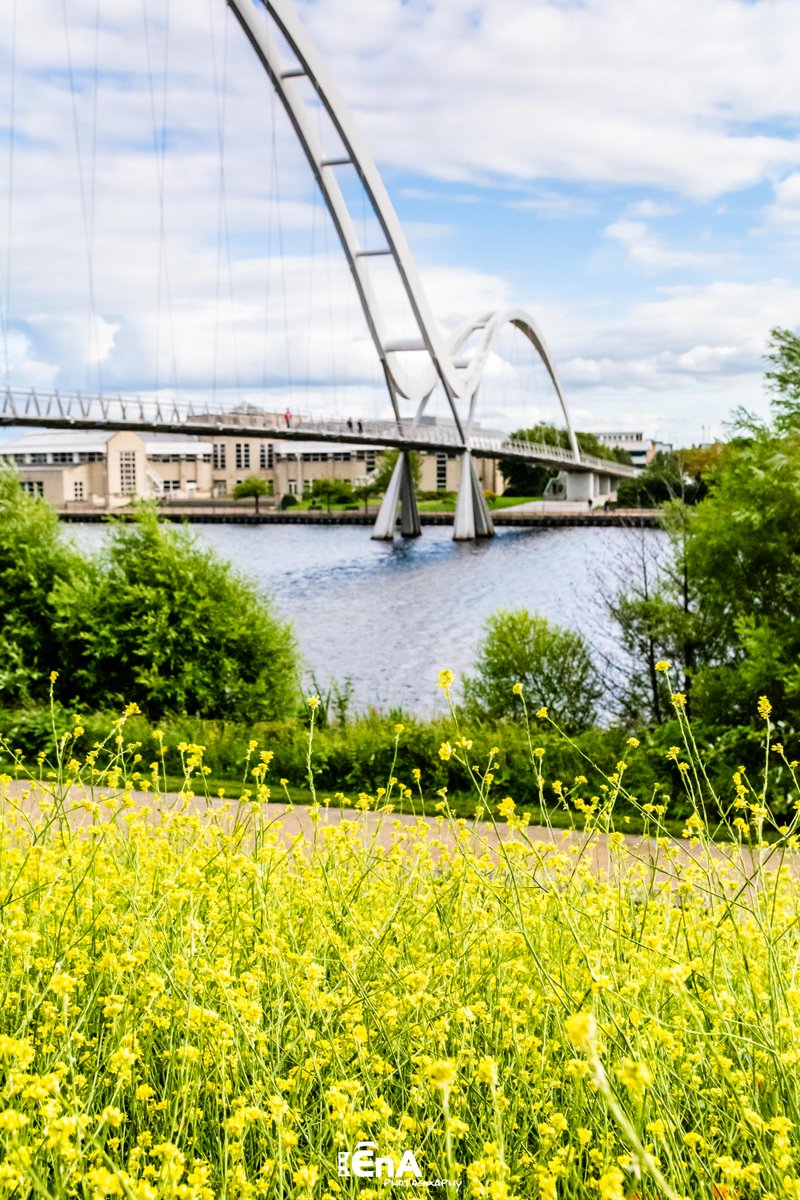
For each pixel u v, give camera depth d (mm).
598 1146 2488
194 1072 2609
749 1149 2516
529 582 55406
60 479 176375
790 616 11102
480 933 3330
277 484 194500
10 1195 1961
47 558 14664
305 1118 2586
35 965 3045
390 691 27891
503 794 9836
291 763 10602
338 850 4242
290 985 2873
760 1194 2248
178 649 14000
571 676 13531
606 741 10766
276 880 3838
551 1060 2797
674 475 13586
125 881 3627
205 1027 2609
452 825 3932
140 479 183125
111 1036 2764
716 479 11883
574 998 2830
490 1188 1918
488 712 13492
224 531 116938
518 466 175875
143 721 11961
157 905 3301
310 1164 2387
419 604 47281
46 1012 2705
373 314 81375
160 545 14469
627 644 13320
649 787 9680
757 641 10164
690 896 3752
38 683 14258
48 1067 2477
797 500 10820
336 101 62969
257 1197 2256
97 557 14758
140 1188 1768
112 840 4410
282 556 77188
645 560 12883
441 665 32188
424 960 3301
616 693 13508
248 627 14492
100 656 13852
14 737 11469
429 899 3783
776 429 11344
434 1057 2689
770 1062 2598
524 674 13570
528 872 3764
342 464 192250
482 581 56531
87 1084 2660
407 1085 2758
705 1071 2705
